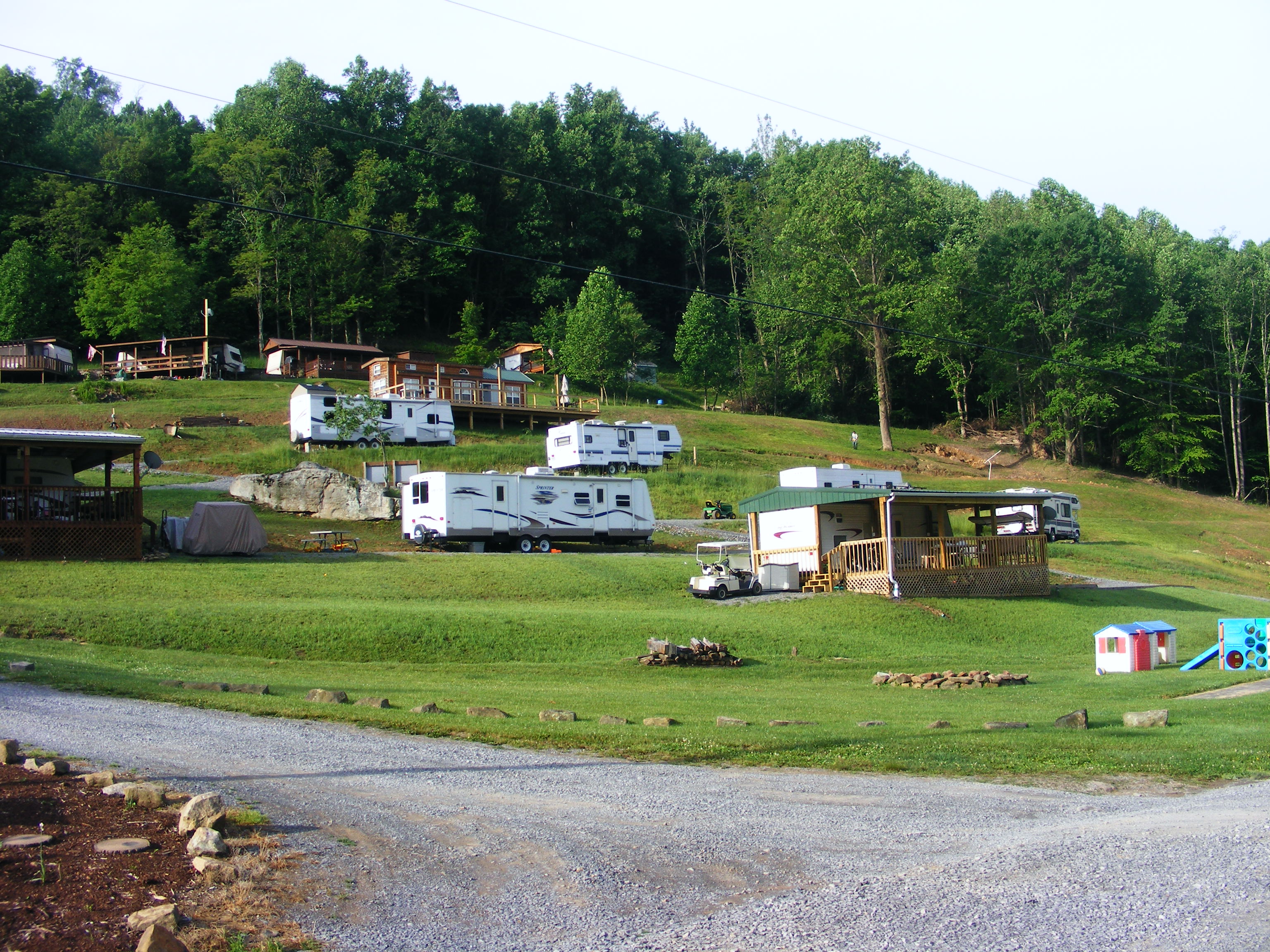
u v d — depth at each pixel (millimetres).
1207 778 10164
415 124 105938
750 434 72875
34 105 100000
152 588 24344
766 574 30500
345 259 93312
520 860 7027
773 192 106438
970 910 6297
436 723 11914
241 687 14188
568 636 21891
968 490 60188
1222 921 6160
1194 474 81438
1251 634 21594
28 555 26859
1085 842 7656
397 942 5641
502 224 109062
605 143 115625
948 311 77062
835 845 7605
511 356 90750
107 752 9594
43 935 5297
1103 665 22422
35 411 58969
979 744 11688
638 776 9797
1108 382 77438
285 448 50969
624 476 49375
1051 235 79188
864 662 22312
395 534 38094
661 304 118125
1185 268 81312
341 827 7559
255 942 5488
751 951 5676
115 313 82312
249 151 95500
